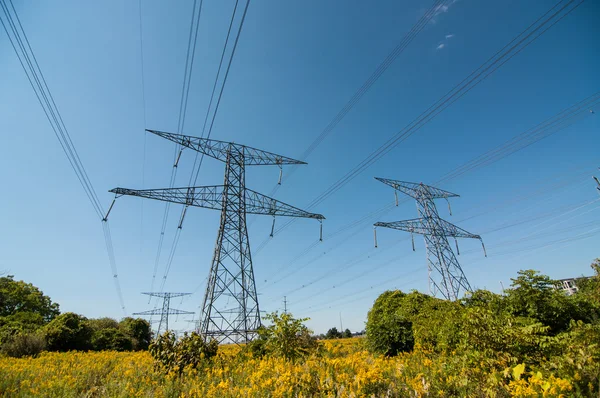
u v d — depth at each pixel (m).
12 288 35.53
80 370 10.76
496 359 5.50
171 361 9.98
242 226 21.23
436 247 26.19
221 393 6.63
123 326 32.09
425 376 6.38
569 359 4.69
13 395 7.18
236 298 19.31
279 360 8.88
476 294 8.62
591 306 8.10
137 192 18.80
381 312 15.61
